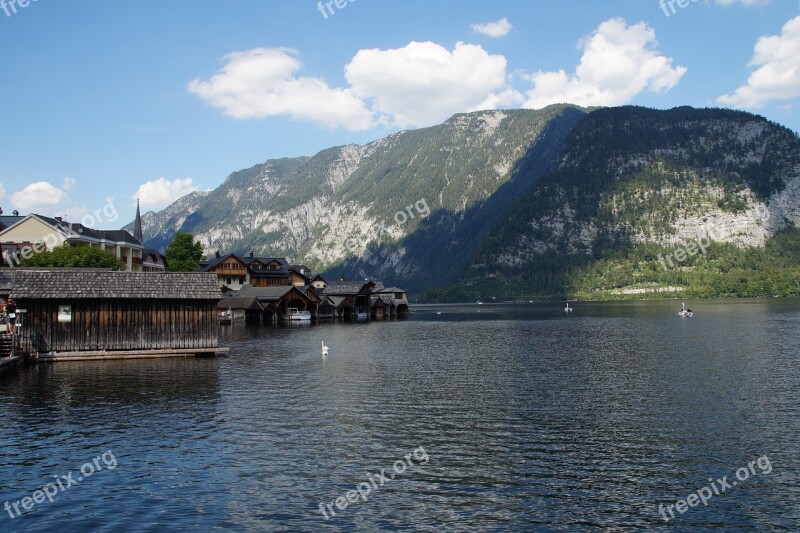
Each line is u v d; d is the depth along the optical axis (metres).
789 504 20.09
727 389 39.41
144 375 46.62
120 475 22.97
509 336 87.00
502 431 29.11
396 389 40.66
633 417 31.81
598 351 63.69
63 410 33.88
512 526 18.52
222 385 42.19
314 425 30.41
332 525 18.64
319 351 66.06
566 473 23.02
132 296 55.59
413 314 185.25
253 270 173.62
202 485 21.92
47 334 53.53
